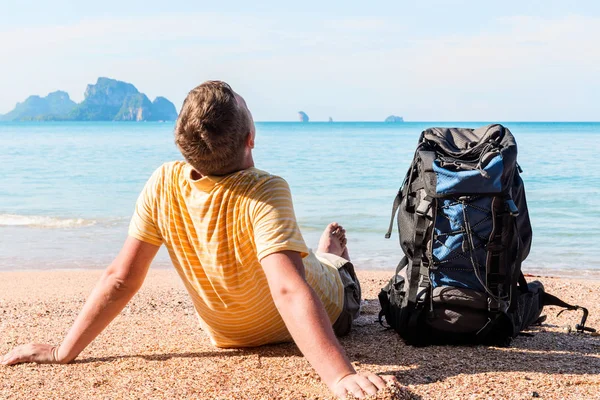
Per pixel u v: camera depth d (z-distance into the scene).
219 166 2.38
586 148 39.12
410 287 3.09
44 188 18.61
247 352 3.02
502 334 3.10
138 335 3.48
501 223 2.98
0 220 12.45
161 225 2.55
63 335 3.61
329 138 62.38
